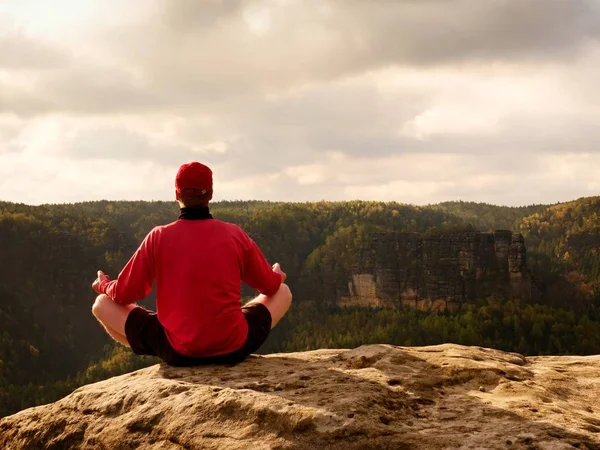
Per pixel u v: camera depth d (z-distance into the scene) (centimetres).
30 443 494
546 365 555
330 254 15888
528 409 414
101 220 18800
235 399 428
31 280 15712
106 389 506
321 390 446
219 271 524
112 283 551
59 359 14325
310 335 14138
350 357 546
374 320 13850
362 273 15000
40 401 11444
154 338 540
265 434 394
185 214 541
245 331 544
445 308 13888
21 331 14275
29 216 16800
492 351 587
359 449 368
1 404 11306
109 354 13388
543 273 16550
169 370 529
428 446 361
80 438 472
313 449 373
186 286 520
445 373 492
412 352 559
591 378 511
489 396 450
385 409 414
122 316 553
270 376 496
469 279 13875
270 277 568
